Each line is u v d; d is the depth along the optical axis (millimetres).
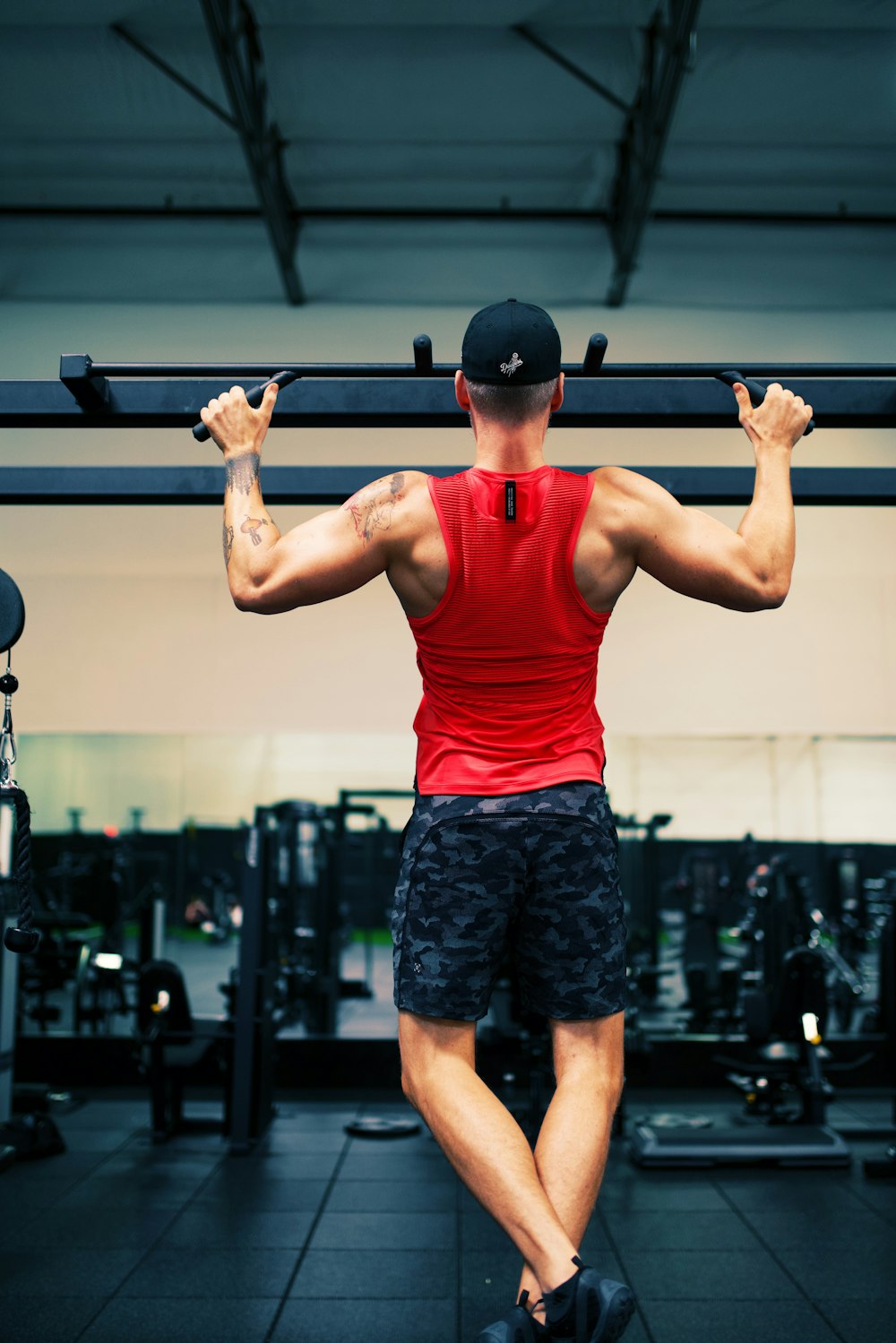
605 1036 1313
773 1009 5422
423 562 1285
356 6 5477
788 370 1700
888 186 6773
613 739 6363
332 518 1326
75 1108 5773
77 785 6379
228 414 1462
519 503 1280
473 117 6242
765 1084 5305
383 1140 5070
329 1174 4484
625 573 1321
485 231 6961
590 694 1368
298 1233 3725
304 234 6941
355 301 6906
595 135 6395
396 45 5754
